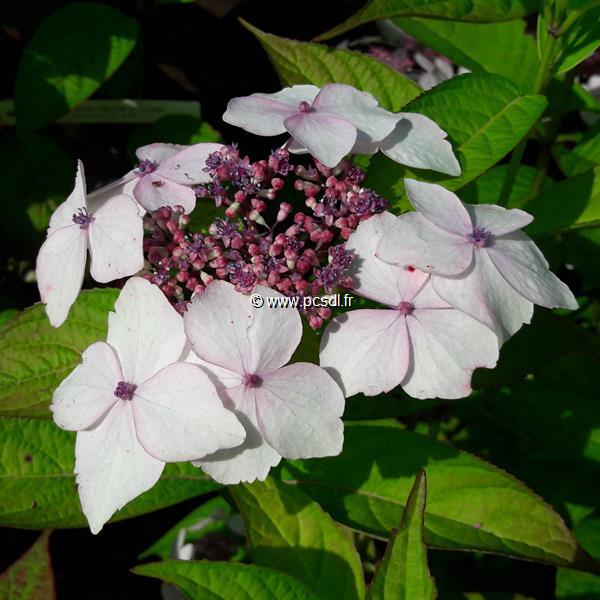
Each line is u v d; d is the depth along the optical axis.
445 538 0.20
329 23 0.40
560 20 0.21
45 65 0.31
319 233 0.20
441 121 0.21
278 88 0.40
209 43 0.39
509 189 0.25
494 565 0.27
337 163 0.19
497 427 0.29
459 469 0.21
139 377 0.18
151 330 0.18
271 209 0.27
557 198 0.22
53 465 0.22
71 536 0.32
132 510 0.21
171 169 0.21
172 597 0.27
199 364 0.18
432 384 0.18
